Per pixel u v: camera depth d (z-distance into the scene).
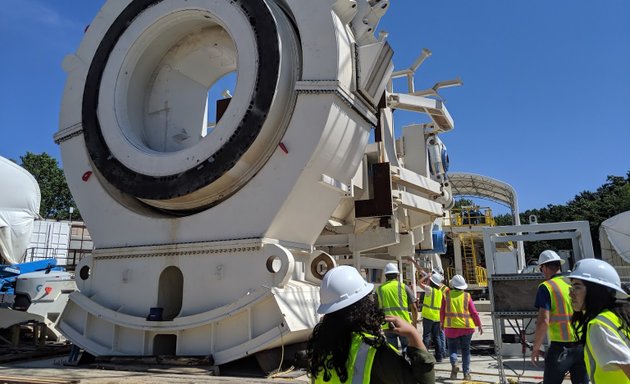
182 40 7.50
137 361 5.64
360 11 6.63
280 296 5.36
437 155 12.38
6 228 9.52
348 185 6.44
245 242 5.74
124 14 7.25
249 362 5.87
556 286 4.86
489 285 6.95
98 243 6.79
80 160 7.17
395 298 7.65
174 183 6.13
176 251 6.13
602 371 2.62
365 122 6.52
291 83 6.11
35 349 7.44
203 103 8.31
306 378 5.15
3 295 11.30
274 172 5.85
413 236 11.72
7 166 9.69
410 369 2.18
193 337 5.78
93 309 6.29
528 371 7.54
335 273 2.38
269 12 6.06
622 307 2.68
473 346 9.93
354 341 2.20
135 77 7.22
